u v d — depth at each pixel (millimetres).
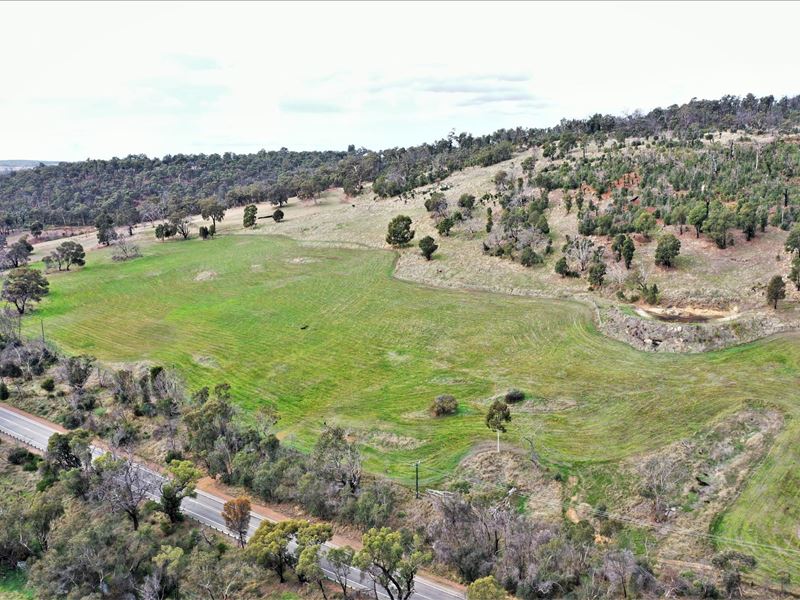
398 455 70625
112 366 100125
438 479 65500
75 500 64812
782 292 91688
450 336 102438
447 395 80438
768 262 105000
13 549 56469
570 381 83000
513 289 121000
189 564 52219
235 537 59406
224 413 74125
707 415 70375
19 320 119938
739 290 99062
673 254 108688
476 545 53969
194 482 67688
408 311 115750
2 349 103125
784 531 53094
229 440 71375
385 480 65875
